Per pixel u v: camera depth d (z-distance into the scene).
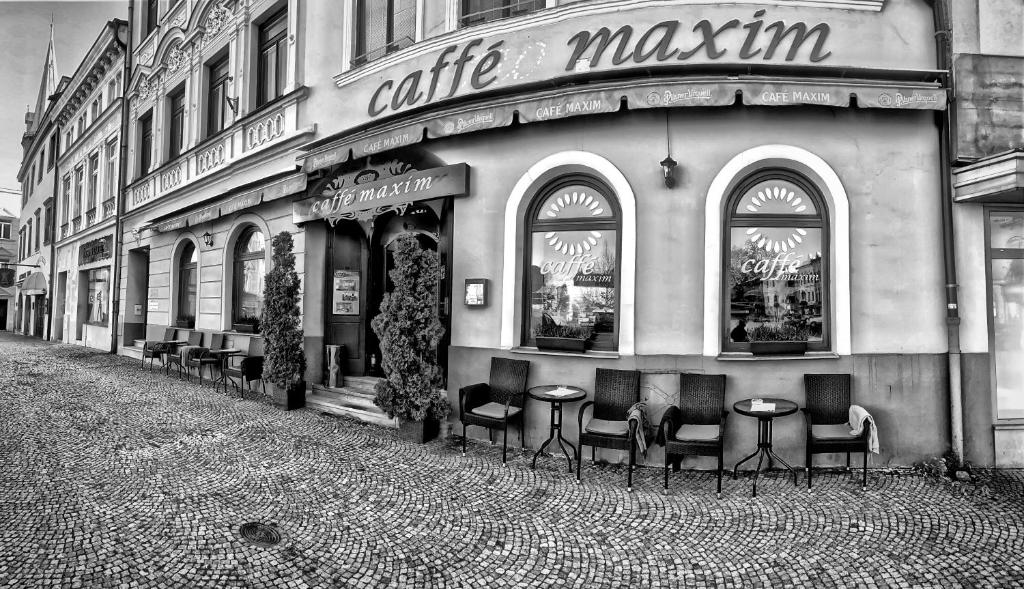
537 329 6.27
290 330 7.86
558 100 5.64
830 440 4.68
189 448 5.72
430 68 6.86
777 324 5.70
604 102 5.42
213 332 10.79
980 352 5.54
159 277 13.52
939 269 5.54
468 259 6.48
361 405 7.38
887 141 5.56
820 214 5.68
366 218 7.33
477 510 4.24
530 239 6.34
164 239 13.26
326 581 3.19
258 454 5.56
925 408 5.43
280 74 9.86
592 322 6.02
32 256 26.86
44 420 6.80
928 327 5.50
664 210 5.61
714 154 5.56
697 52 5.52
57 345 18.97
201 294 11.38
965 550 3.64
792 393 5.37
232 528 3.81
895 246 5.52
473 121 6.07
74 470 4.94
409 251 6.23
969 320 5.55
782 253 5.70
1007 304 5.74
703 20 5.54
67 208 21.58
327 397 8.00
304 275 8.52
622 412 5.37
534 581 3.26
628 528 3.96
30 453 5.40
